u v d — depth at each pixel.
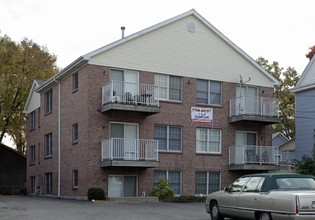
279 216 11.41
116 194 24.42
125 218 15.17
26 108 37.53
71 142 26.61
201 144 27.36
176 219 15.22
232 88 28.67
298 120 30.05
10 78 42.56
